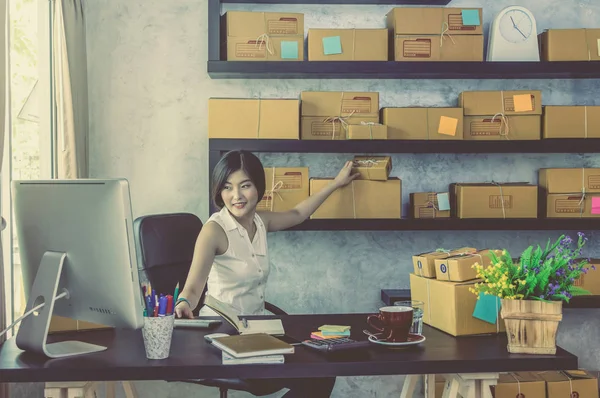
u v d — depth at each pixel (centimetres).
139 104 369
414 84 371
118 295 177
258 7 370
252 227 274
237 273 258
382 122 351
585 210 345
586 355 377
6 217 281
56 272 183
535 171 376
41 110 316
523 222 340
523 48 349
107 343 198
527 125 345
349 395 372
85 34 361
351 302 373
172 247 288
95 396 204
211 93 369
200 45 369
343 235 373
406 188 374
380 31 340
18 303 294
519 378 312
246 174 261
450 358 179
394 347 192
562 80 373
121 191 173
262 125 336
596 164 377
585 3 374
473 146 340
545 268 188
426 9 342
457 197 349
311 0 363
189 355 182
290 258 372
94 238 178
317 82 370
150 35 368
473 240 375
